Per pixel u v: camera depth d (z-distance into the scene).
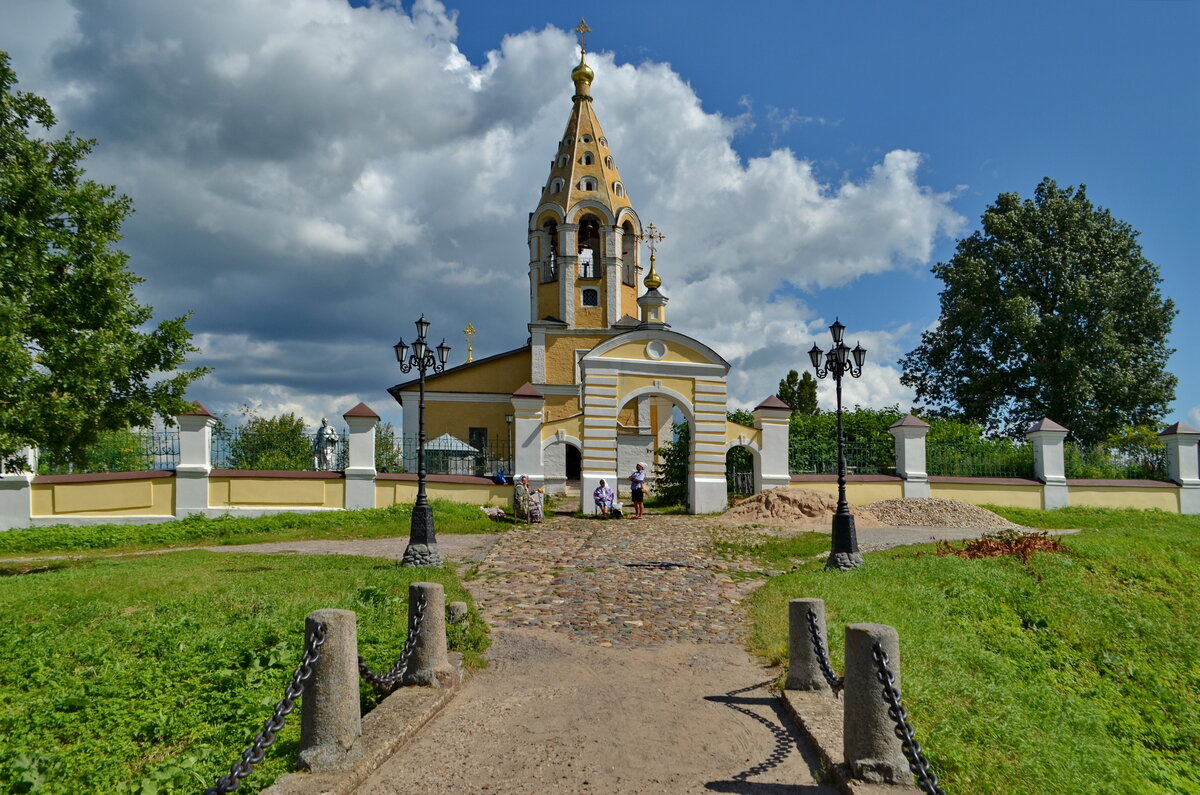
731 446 26.91
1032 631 12.46
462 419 38.50
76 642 9.38
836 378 15.77
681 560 16.55
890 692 5.49
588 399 26.20
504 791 5.80
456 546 18.20
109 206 16.20
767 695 8.04
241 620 10.21
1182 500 28.09
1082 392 37.69
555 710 7.53
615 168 41.03
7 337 13.54
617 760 6.39
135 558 16.64
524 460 25.44
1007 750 6.95
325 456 25.38
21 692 8.23
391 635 9.55
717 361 27.16
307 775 5.74
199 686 8.21
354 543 18.77
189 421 22.12
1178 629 13.77
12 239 14.87
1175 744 10.34
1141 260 40.88
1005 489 27.12
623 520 24.22
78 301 15.54
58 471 22.45
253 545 18.62
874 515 23.61
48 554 18.25
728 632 10.74
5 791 6.30
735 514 24.61
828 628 9.48
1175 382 39.62
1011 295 39.81
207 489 22.05
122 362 15.33
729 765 6.32
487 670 8.81
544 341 38.47
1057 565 15.36
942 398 43.53
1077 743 7.89
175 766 6.45
